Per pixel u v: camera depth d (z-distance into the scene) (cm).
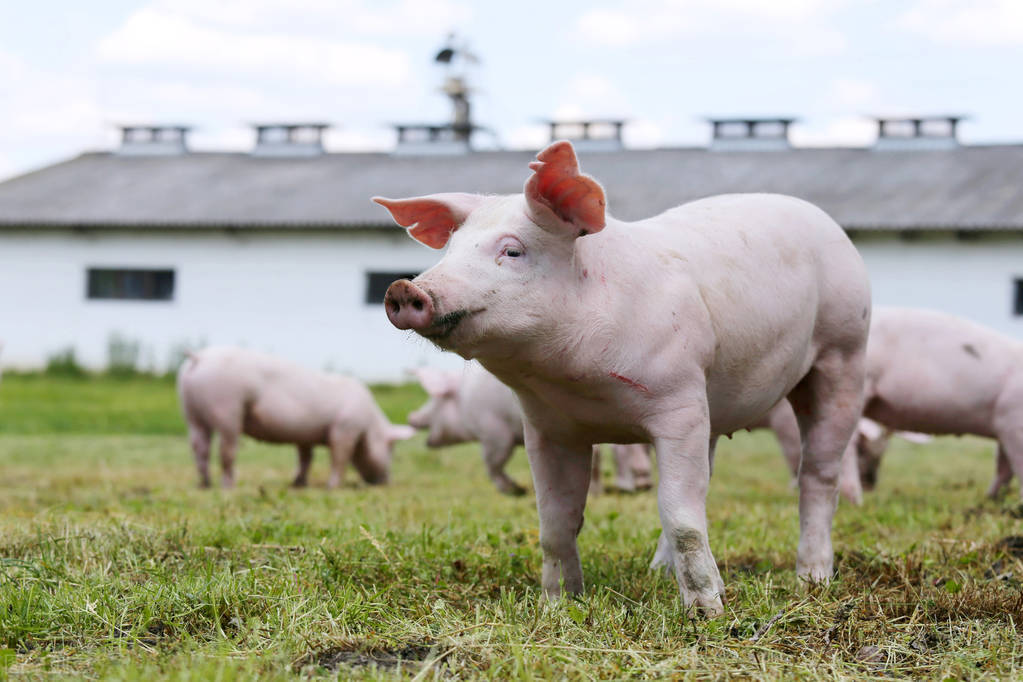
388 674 347
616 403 417
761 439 1669
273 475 1211
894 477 1152
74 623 401
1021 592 441
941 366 852
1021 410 833
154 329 2864
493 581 490
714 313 436
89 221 2789
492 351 395
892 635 402
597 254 411
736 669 360
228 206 2817
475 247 390
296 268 2786
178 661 355
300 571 482
